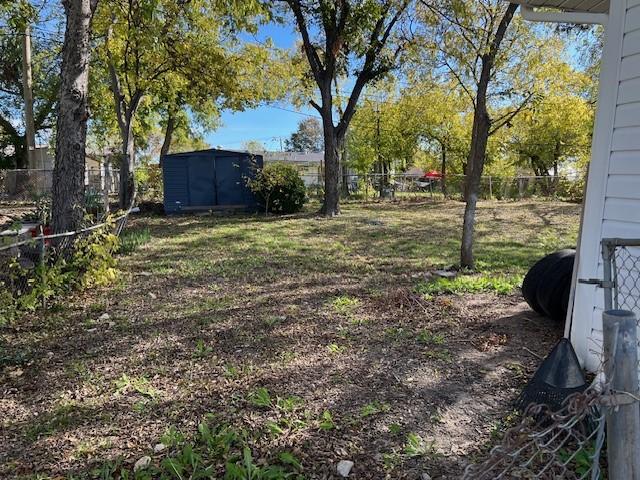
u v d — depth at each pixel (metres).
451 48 6.46
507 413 2.73
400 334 4.08
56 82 22.77
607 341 1.20
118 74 15.20
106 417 2.74
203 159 14.69
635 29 2.84
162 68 14.66
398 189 23.20
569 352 2.68
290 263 7.41
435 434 2.53
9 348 3.80
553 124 22.73
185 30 14.08
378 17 12.29
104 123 23.94
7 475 2.22
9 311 4.39
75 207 5.94
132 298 5.33
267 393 2.98
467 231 6.76
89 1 6.06
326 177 14.40
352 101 14.02
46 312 4.74
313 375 3.28
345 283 6.09
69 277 5.44
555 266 4.26
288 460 2.26
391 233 10.84
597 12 3.99
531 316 4.49
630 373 1.17
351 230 11.27
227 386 3.12
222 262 7.43
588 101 20.19
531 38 7.51
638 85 2.83
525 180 22.44
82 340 4.03
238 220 13.14
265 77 16.58
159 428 2.62
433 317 4.52
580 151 24.80
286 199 14.72
